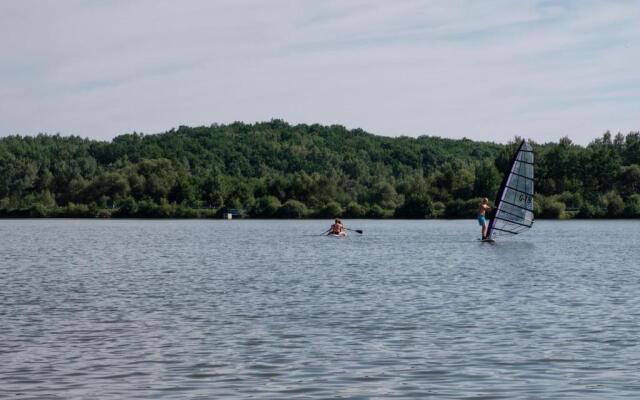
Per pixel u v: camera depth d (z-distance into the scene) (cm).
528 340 2980
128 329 3238
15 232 15062
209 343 2930
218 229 16562
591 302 4041
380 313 3672
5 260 7331
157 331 3189
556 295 4350
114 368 2525
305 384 2328
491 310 3759
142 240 11569
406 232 14038
